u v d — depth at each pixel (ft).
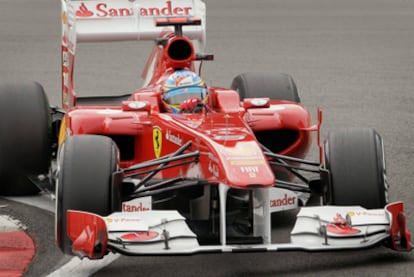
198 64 140.87
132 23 138.00
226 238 88.28
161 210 90.89
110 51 257.34
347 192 88.89
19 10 371.56
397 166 129.08
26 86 115.65
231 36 288.51
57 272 86.53
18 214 107.04
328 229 83.30
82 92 192.95
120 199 87.10
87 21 136.56
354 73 217.77
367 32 301.02
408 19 342.44
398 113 169.78
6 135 112.57
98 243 79.61
